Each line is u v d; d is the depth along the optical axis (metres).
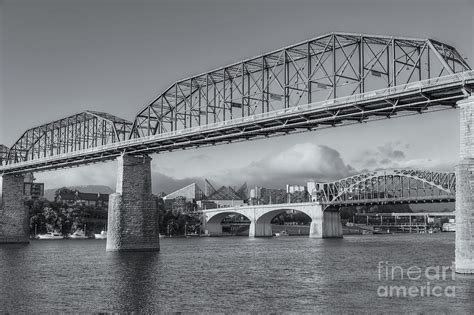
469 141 67.44
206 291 64.12
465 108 68.25
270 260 109.38
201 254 128.12
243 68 103.81
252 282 71.81
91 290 65.25
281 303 55.91
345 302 55.81
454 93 73.69
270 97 99.00
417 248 155.12
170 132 112.56
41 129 170.88
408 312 50.62
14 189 181.25
